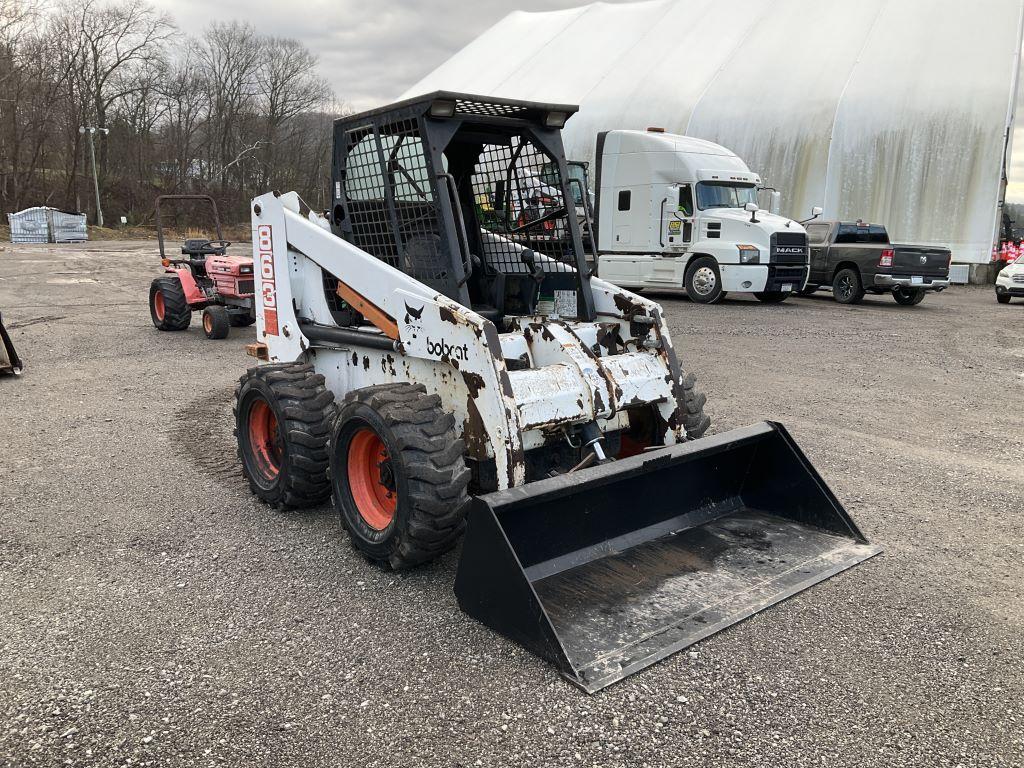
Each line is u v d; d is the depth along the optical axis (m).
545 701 2.97
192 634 3.44
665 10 34.69
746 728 2.84
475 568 3.43
